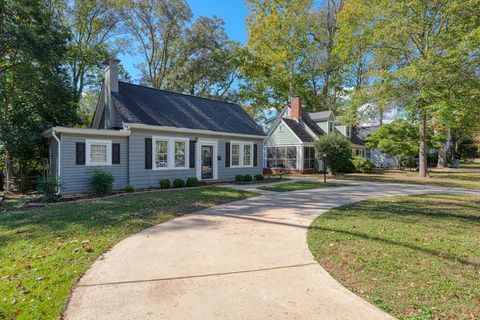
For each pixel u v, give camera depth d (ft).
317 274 12.48
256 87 107.04
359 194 37.42
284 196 35.04
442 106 54.19
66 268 13.15
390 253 14.88
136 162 41.86
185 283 11.68
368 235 18.06
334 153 67.92
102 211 25.11
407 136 85.97
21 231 19.31
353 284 11.48
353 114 69.92
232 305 9.96
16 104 47.70
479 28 49.57
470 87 54.44
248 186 45.62
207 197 33.04
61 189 35.42
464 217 23.63
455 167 107.55
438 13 57.93
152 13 91.30
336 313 9.41
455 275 12.23
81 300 10.33
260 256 14.69
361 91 67.36
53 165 40.09
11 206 30.55
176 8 91.30
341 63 102.89
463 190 43.52
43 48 42.73
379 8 61.82
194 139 48.83
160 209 26.08
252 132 58.90
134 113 43.01
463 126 72.38
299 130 81.66
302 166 78.28
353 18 66.64
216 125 53.31
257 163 60.29
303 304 10.00
